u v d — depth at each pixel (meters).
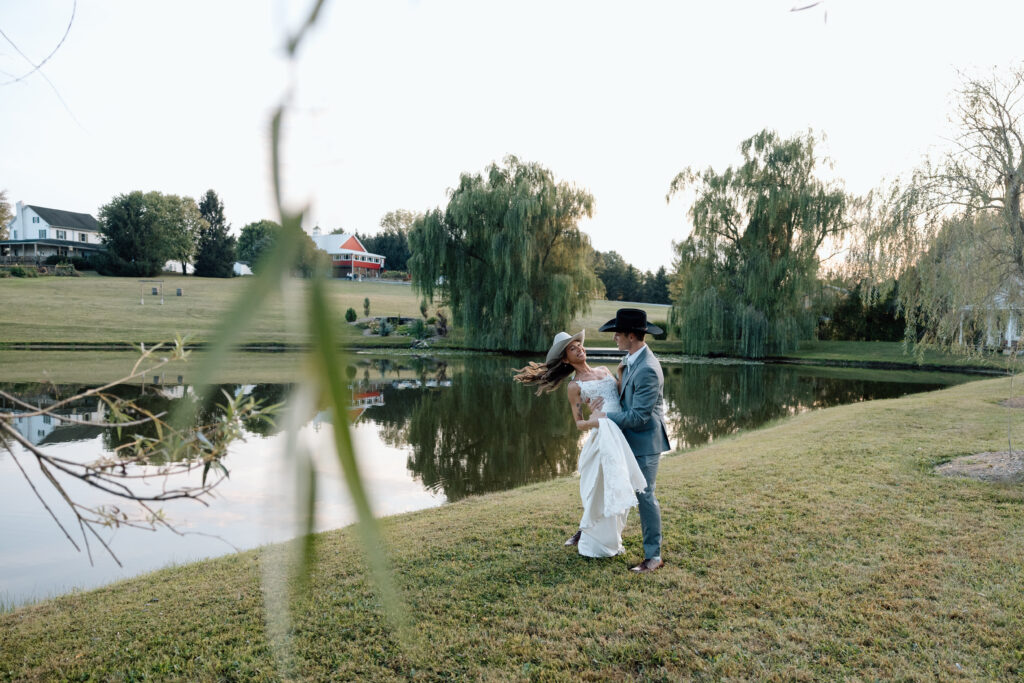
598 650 3.70
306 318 0.32
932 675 3.37
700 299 31.23
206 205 64.81
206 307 43.44
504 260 31.00
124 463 1.48
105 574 5.65
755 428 13.27
